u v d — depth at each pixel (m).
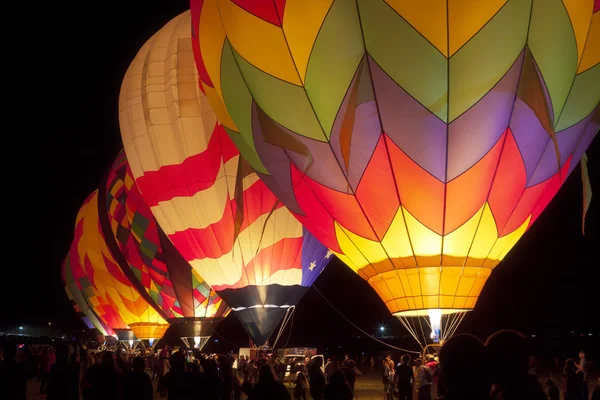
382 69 9.62
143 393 5.78
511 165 10.17
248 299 18.48
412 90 9.62
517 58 9.52
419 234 10.43
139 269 23.66
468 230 10.41
